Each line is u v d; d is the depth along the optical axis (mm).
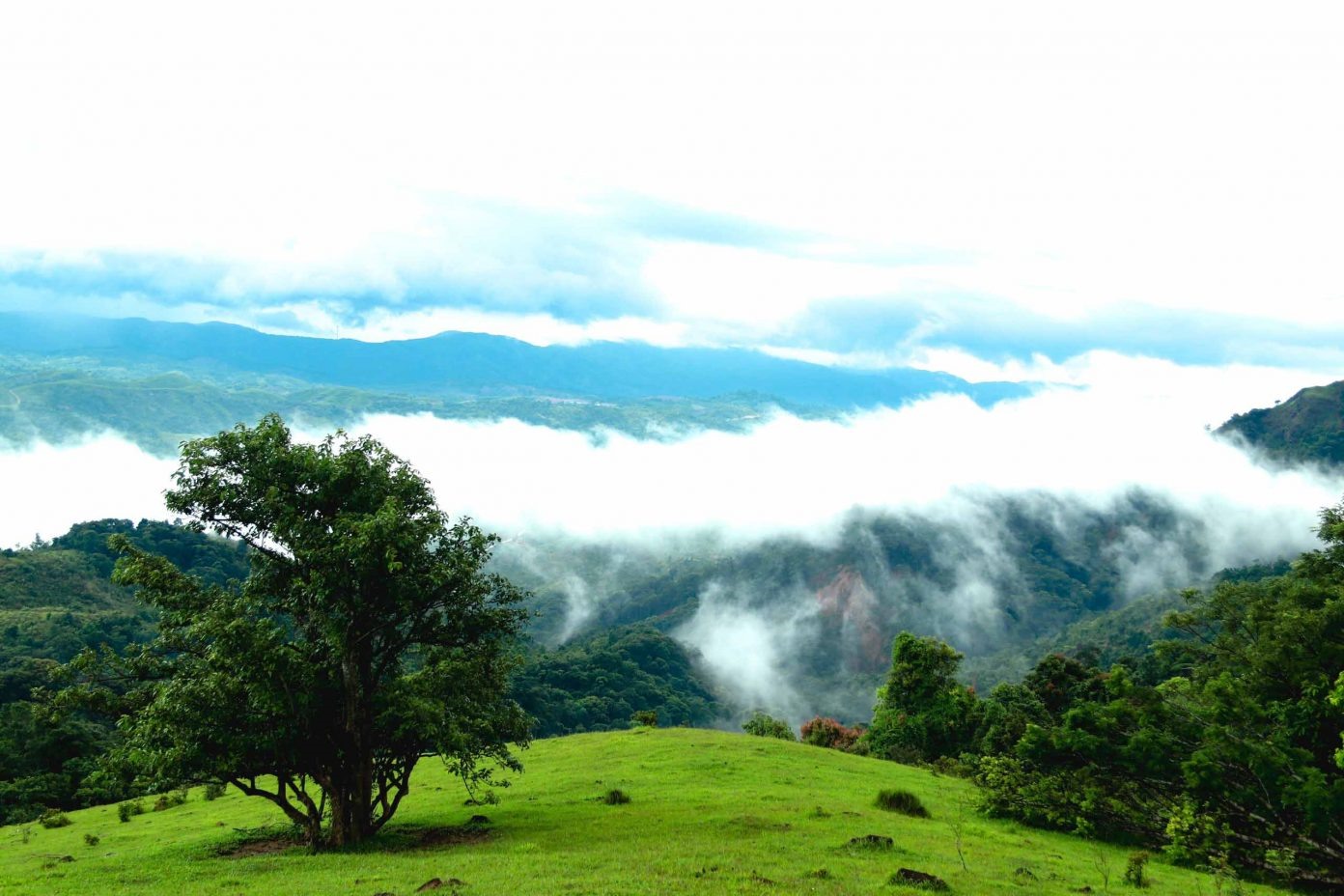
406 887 20812
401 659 32875
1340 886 27047
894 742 69938
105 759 27797
